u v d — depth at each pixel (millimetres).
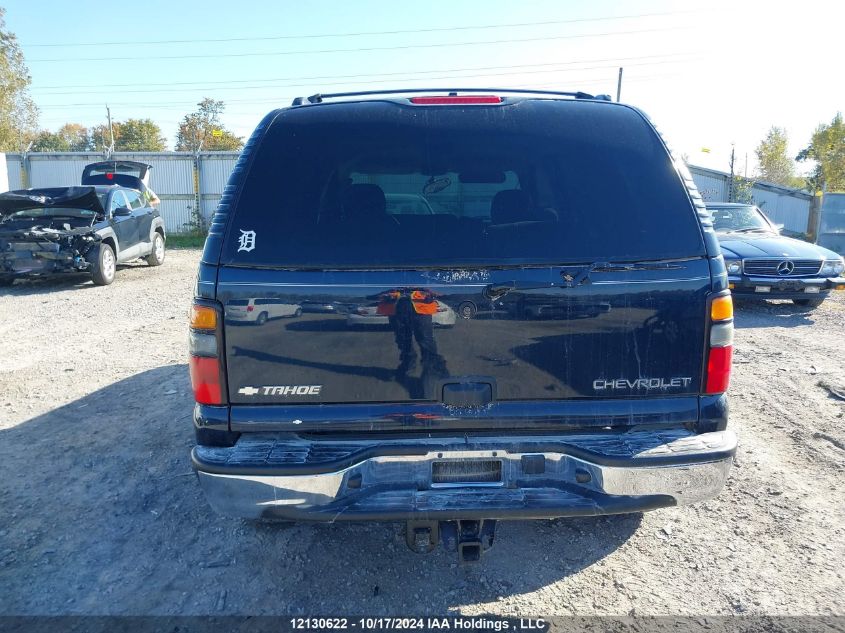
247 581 3299
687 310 2807
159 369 6797
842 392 6074
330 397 2795
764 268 9844
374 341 2760
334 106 3178
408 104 3184
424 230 2830
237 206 2869
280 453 2768
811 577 3293
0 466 4555
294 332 2758
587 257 2795
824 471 4469
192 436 5031
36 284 12695
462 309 2748
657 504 2828
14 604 3100
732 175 22922
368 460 2779
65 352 7551
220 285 2758
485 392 2791
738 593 3172
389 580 3305
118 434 5090
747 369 6934
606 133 3062
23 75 37875
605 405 2828
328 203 2918
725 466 2826
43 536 3693
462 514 2738
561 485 2811
